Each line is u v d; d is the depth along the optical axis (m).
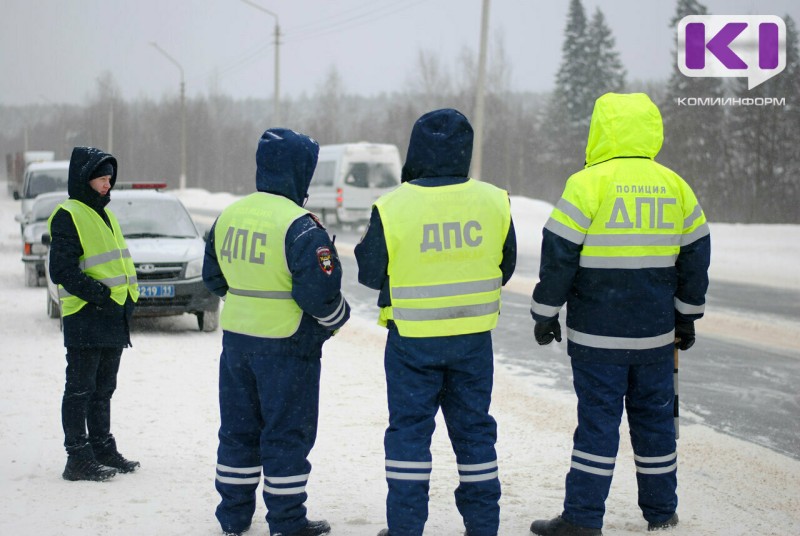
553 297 5.05
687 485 6.14
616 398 5.07
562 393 9.15
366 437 7.20
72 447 5.96
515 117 107.12
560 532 5.03
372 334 12.52
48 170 26.38
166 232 13.34
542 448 6.97
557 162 94.81
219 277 5.32
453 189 4.92
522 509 5.54
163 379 9.39
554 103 96.25
